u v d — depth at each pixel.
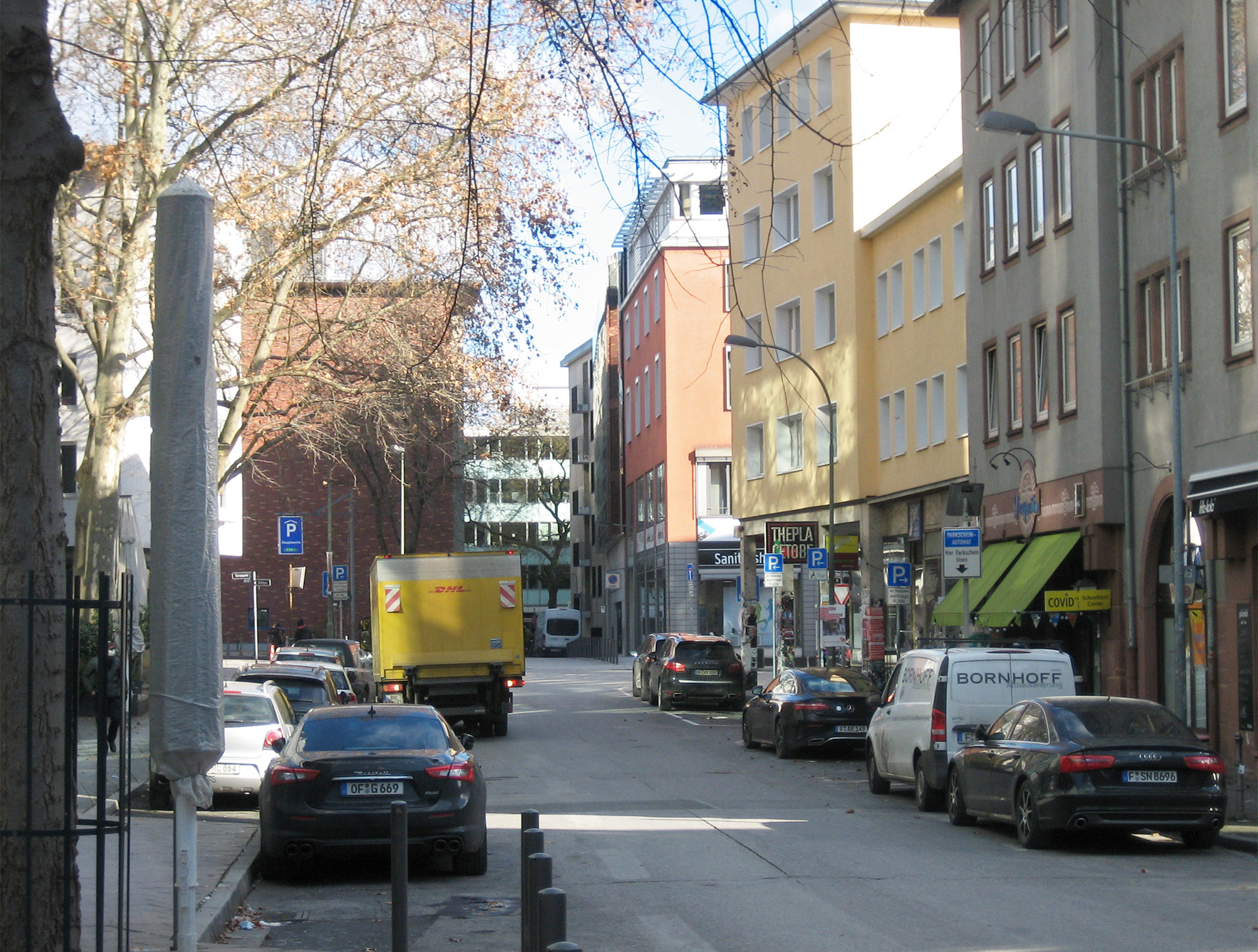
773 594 44.91
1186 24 22.47
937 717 17.34
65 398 36.44
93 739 23.64
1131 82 24.69
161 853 13.14
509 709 29.81
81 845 13.69
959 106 41.69
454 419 27.61
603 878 12.41
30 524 6.99
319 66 12.09
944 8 32.31
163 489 8.32
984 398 31.20
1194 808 13.75
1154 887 11.84
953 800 16.33
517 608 29.69
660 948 9.41
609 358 81.25
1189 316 22.47
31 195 7.11
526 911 6.94
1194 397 22.19
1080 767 13.75
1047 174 27.52
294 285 25.25
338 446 28.73
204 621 8.33
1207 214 21.66
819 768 23.62
